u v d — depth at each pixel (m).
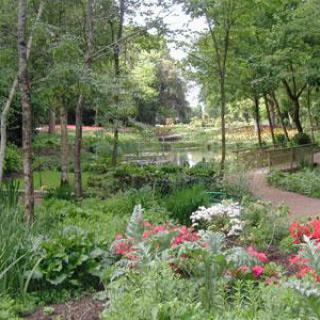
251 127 47.50
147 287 3.63
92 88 9.55
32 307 4.86
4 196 7.02
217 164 16.81
